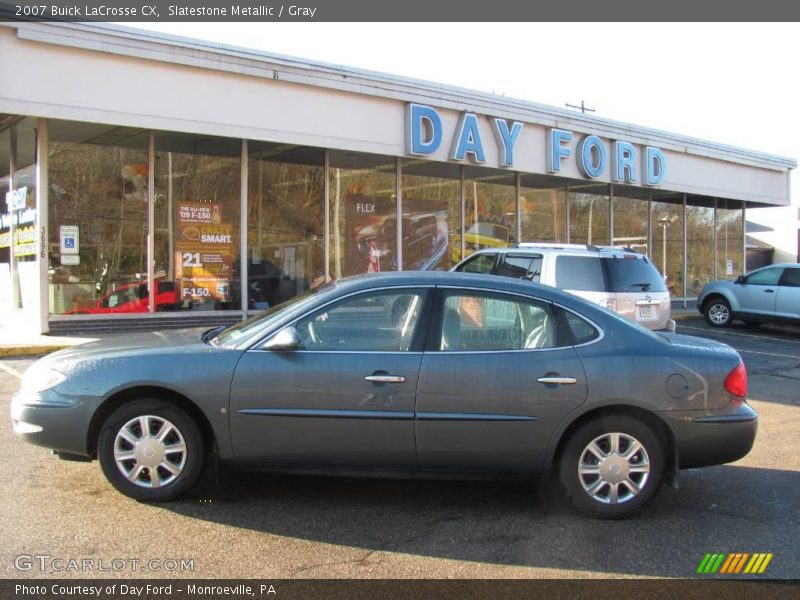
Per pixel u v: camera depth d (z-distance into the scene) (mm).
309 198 14469
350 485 5359
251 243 13758
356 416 4652
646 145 18875
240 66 11734
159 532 4359
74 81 10344
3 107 9836
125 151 12492
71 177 11992
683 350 4910
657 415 4727
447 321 4832
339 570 3926
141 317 12539
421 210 16109
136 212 12578
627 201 20734
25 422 4766
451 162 15023
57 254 11859
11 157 13062
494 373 4680
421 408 4660
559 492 5156
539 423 4676
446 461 4719
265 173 13914
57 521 4484
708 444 4785
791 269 16031
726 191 21562
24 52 9953
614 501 4738
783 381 10242
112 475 4750
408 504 4992
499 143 15516
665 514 4910
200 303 13195
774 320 16109
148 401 4746
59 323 11859
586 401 4680
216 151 13359
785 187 23625
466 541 4371
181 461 4781
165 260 12867
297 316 4848
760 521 4797
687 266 22531
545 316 4891
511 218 17828
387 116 13750
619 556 4199
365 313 4867
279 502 4949
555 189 18875
